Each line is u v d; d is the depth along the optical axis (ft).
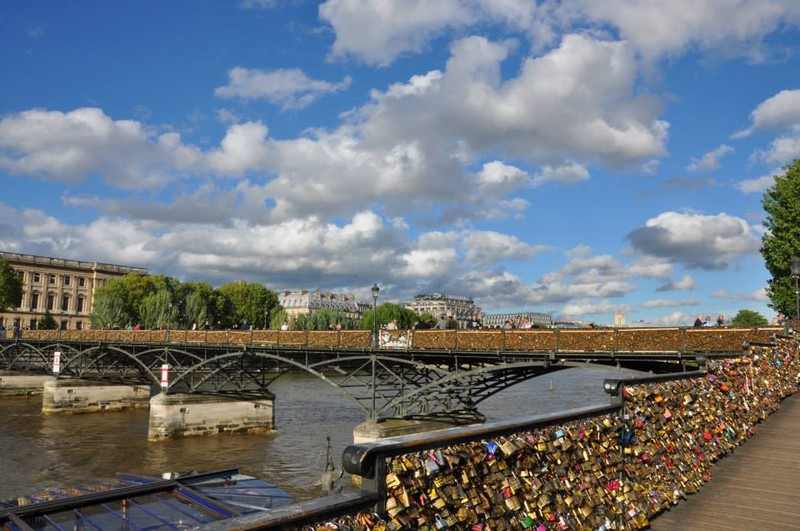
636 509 22.67
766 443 37.40
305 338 131.23
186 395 146.10
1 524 37.76
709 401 33.91
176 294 377.91
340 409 185.26
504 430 16.30
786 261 134.62
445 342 106.93
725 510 25.76
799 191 135.23
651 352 81.66
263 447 131.03
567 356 91.56
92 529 39.96
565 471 18.78
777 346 55.47
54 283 453.17
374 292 118.11
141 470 110.32
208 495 46.62
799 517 25.02
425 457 13.26
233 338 148.46
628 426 23.52
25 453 126.21
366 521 11.24
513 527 15.74
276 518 9.59
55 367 194.29
